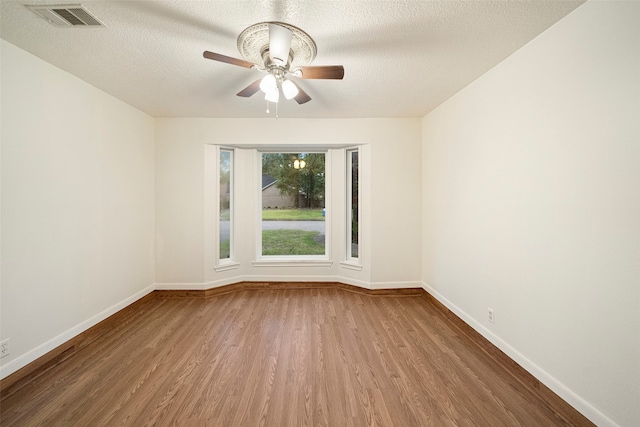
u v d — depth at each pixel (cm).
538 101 174
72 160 228
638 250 122
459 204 265
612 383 133
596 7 138
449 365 203
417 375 190
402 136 348
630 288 126
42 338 202
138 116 314
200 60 206
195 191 345
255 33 167
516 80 192
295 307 312
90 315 246
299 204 402
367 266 354
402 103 296
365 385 179
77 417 153
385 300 335
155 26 166
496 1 145
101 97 259
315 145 361
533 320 179
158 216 343
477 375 191
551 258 166
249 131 347
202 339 240
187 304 322
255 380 184
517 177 192
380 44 184
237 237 374
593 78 140
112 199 274
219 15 156
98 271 256
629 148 125
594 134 140
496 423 150
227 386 178
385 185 349
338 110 319
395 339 241
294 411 158
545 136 169
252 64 172
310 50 180
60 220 217
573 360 152
